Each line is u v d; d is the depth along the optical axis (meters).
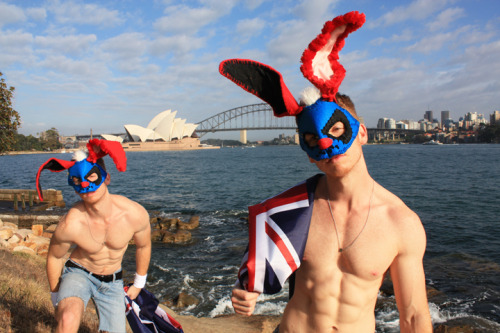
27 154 161.00
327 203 1.51
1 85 17.23
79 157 2.68
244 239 13.03
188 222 16.06
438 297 7.55
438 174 38.59
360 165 1.46
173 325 3.24
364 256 1.40
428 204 20.38
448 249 11.28
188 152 158.00
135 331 3.20
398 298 1.46
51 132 178.38
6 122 17.58
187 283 9.01
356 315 1.44
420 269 1.43
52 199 21.91
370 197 1.47
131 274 9.62
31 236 11.51
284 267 1.46
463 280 8.51
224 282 8.99
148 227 3.11
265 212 1.56
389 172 42.66
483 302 7.27
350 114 1.38
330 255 1.45
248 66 1.35
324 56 1.38
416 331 1.42
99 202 2.78
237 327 5.95
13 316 3.96
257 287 1.46
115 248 2.94
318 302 1.47
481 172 39.50
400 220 1.42
